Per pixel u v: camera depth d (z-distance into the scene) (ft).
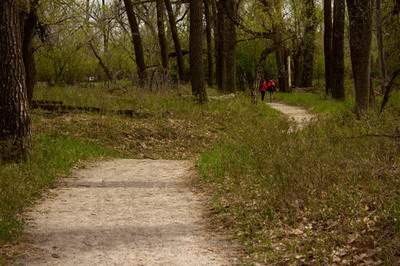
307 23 148.87
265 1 125.08
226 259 24.80
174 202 36.01
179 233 28.94
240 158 44.60
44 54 121.39
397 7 58.75
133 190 39.73
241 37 168.96
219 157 47.26
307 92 155.94
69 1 80.59
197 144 64.90
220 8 124.16
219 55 129.29
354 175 32.60
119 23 130.93
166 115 74.54
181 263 24.27
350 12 60.08
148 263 24.25
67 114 67.51
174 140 65.31
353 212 27.35
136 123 67.92
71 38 118.73
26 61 67.31
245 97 100.12
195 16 85.35
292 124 55.77
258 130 52.85
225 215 31.78
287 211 29.91
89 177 44.29
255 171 39.37
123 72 159.12
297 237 26.23
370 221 25.98
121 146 60.85
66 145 53.21
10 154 43.47
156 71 108.27
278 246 25.68
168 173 46.85
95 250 25.99
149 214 32.86
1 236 26.73
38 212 32.91
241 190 36.04
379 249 22.90
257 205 32.24
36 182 38.88
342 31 110.11
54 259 24.61
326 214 28.17
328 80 125.70
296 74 187.32
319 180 32.30
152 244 27.02
